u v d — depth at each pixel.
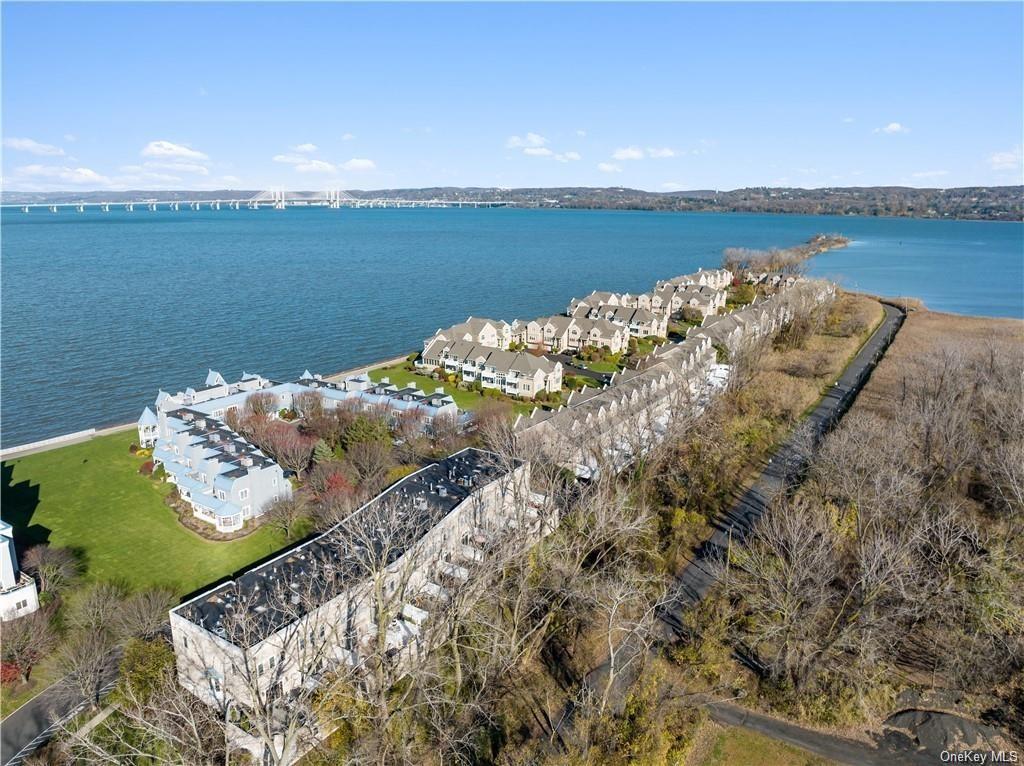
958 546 69.62
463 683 60.59
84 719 57.44
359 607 64.25
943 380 108.06
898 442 83.19
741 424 105.19
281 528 85.62
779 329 177.12
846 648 60.84
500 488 82.38
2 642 62.81
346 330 193.12
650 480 87.62
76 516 89.94
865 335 181.25
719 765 52.94
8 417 127.81
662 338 185.62
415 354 162.75
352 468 95.12
